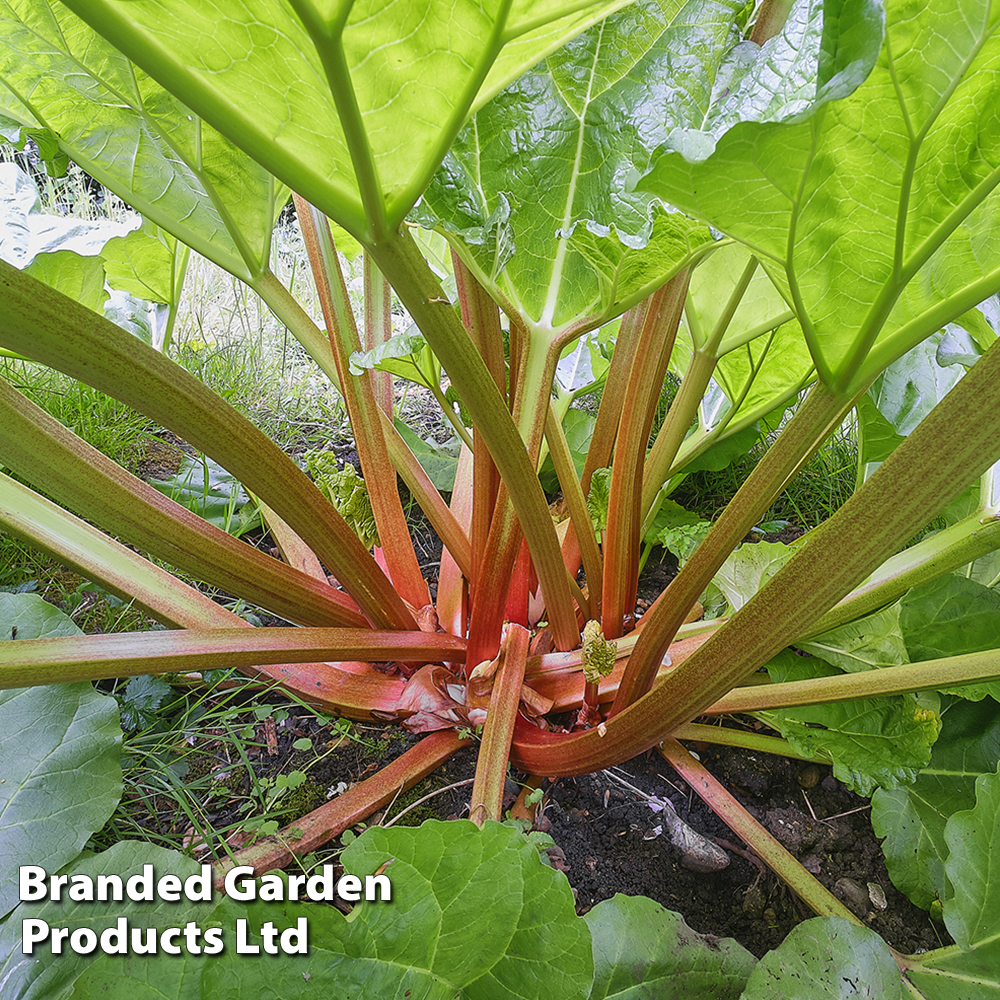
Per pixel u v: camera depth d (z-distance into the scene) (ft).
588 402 3.48
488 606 1.71
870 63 0.74
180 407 1.31
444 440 3.12
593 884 1.59
